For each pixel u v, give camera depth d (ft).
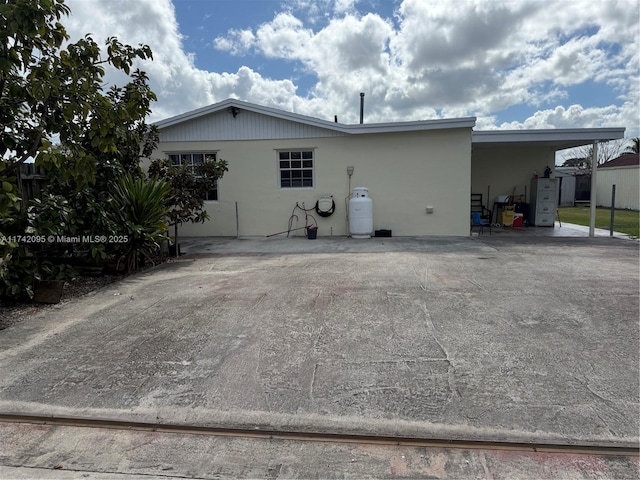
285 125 36.09
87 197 20.08
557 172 84.53
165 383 9.80
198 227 37.68
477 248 28.50
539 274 19.99
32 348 11.90
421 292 16.97
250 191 36.99
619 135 32.86
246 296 16.83
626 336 12.07
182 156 37.42
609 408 8.46
